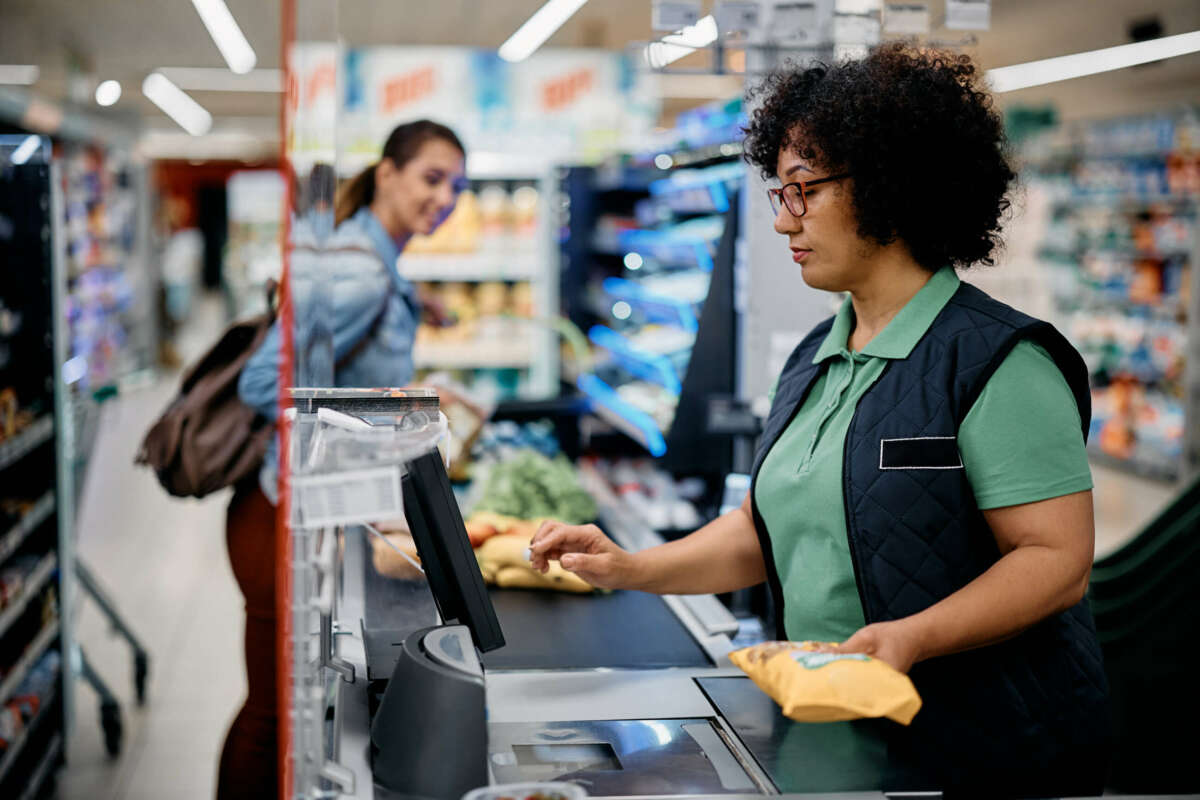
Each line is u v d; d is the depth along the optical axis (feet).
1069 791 5.32
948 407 5.13
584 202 21.44
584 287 21.59
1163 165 29.84
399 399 5.79
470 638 4.80
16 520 12.28
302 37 5.62
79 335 37.63
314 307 6.11
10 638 12.28
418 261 22.30
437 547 5.22
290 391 4.12
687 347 14.92
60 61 34.53
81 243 40.06
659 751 5.13
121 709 14.20
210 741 14.29
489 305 22.94
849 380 5.52
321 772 4.05
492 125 18.31
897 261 5.40
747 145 5.91
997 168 5.32
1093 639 5.49
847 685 4.09
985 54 20.89
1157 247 29.55
